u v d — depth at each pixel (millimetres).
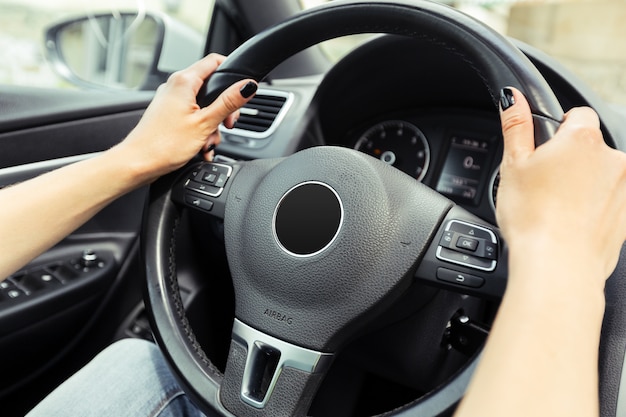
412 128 944
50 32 1538
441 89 896
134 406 654
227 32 1338
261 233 598
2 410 998
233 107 653
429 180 921
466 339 659
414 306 664
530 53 739
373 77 903
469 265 546
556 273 359
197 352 619
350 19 638
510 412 317
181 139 639
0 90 1028
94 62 1502
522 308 352
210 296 1181
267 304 580
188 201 682
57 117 1068
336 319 560
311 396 566
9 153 1013
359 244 558
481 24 569
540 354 332
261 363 573
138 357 717
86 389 665
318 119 996
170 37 1416
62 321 1008
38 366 1025
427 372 741
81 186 605
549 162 406
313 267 562
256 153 1008
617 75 876
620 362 626
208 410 579
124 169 617
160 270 665
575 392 322
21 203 589
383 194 572
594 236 380
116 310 1155
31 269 1006
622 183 407
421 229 563
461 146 904
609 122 692
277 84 1152
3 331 903
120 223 1145
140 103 1229
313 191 590
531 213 396
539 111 501
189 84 659
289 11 1288
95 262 1073
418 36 619
